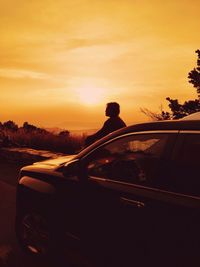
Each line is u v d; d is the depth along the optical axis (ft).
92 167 15.51
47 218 17.22
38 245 18.11
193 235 11.80
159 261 12.72
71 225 16.07
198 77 45.83
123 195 13.89
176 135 13.12
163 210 12.59
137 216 13.33
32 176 18.45
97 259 15.03
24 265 18.28
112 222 14.24
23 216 18.84
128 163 14.25
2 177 37.58
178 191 12.55
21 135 58.03
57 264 17.89
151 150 13.65
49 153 44.73
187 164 12.56
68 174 16.05
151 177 13.37
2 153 48.70
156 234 12.77
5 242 20.92
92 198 15.03
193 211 11.90
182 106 45.16
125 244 13.80
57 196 16.63
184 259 12.01
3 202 28.48
